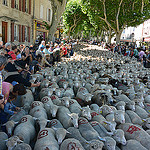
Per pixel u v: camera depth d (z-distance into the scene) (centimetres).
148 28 5059
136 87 857
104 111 543
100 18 3450
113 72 1135
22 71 740
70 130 440
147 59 1542
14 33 2214
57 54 1345
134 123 527
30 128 439
